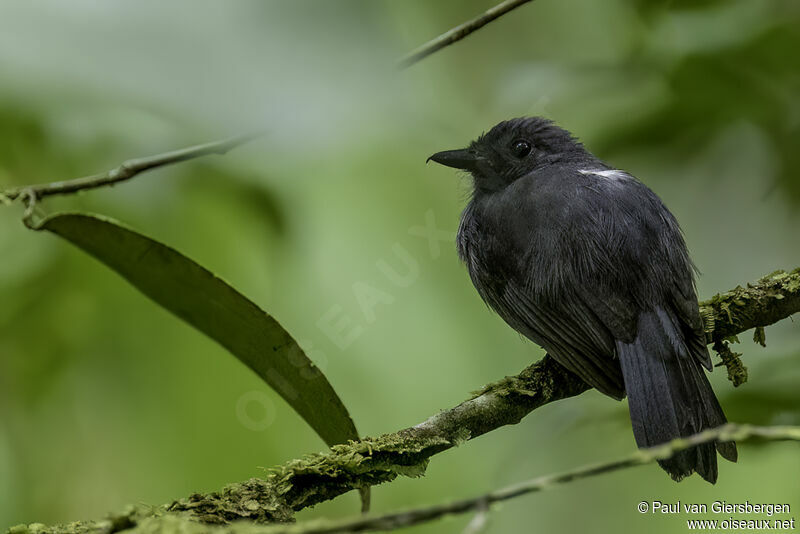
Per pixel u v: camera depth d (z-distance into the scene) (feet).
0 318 27.02
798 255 35.68
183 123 18.63
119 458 27.20
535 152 29.35
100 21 18.35
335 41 17.46
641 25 30.94
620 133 31.48
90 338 27.45
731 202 34.86
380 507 30.78
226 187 25.32
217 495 17.81
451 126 31.94
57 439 27.50
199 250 25.94
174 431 27.14
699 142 32.01
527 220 26.48
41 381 27.43
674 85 30.55
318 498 18.74
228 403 27.30
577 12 33.27
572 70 31.73
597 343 24.76
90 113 22.18
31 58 18.85
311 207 26.68
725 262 36.42
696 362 24.30
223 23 17.75
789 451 29.91
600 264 25.08
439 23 32.94
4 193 17.88
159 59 18.07
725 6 29.84
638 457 11.69
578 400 30.48
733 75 30.14
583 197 26.27
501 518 32.30
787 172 33.01
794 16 29.22
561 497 32.91
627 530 32.37
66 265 27.14
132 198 25.04
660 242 25.53
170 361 27.45
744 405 26.99
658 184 34.71
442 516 11.43
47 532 15.61
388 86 20.07
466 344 29.19
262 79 17.62
